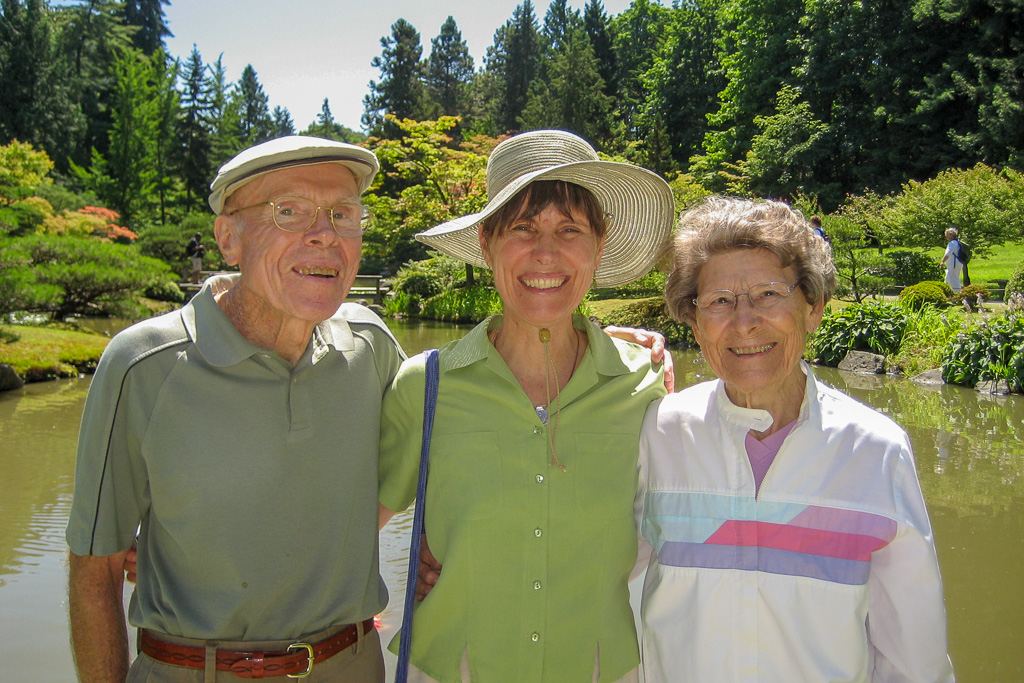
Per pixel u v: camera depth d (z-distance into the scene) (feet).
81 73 142.82
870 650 5.22
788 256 5.02
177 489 5.07
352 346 5.82
